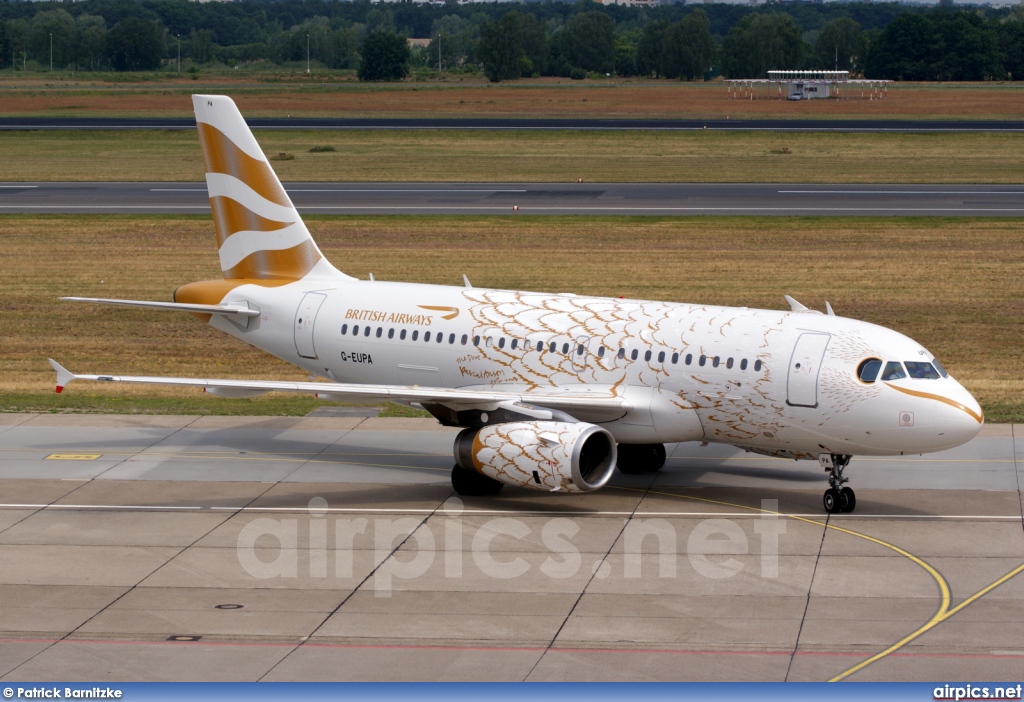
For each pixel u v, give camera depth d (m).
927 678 42.84
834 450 61.16
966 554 55.84
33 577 53.34
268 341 77.62
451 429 80.50
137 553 56.44
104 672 43.69
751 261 142.12
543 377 67.56
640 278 132.88
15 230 162.50
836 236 156.75
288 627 47.81
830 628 47.34
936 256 144.25
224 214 79.81
